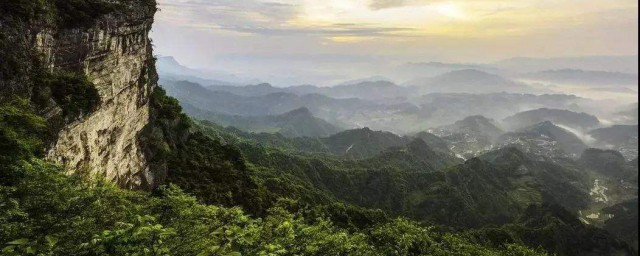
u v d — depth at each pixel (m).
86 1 30.30
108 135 33.38
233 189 54.75
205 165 57.59
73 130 26.41
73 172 25.53
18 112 20.03
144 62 42.56
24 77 22.16
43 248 11.88
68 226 15.09
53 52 25.84
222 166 61.28
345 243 24.86
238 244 14.88
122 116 36.69
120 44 34.94
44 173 17.44
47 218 15.22
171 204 20.38
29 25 23.12
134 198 22.95
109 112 33.22
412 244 42.91
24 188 16.30
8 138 18.16
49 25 25.11
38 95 23.16
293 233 20.86
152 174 44.72
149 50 45.47
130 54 37.62
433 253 42.50
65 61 27.20
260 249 14.96
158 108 52.97
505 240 90.00
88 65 29.81
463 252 44.97
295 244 20.23
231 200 51.06
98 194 18.72
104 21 31.19
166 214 19.98
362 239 33.38
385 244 41.75
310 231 22.66
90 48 29.59
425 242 43.97
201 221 19.33
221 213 20.34
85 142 28.47
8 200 15.06
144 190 42.47
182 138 61.28
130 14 36.34
